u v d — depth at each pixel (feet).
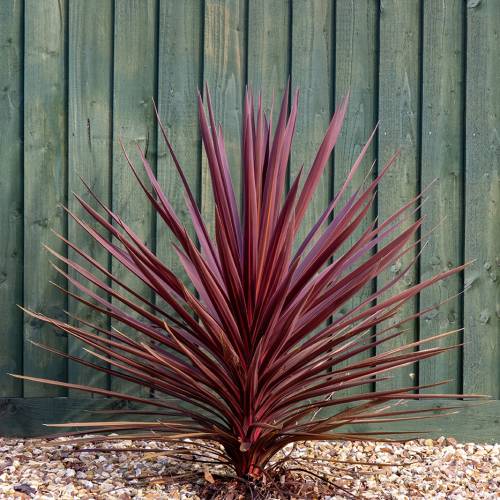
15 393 10.26
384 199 10.14
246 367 7.65
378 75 10.11
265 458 7.91
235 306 7.40
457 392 10.16
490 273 10.11
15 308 10.25
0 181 10.21
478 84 10.03
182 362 8.03
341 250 10.15
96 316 10.19
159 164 10.14
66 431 10.21
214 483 7.91
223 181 8.00
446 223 10.12
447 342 10.16
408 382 10.19
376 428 10.15
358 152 10.14
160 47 10.07
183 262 7.92
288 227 7.01
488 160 10.05
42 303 10.19
